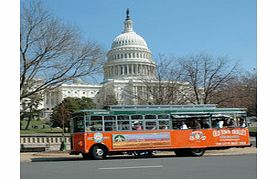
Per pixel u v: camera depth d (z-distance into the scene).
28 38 29.14
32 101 42.19
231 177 12.68
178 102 39.94
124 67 114.56
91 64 31.59
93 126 22.77
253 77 50.97
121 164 18.17
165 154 27.42
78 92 112.31
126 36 122.94
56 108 79.38
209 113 25.03
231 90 42.78
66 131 64.69
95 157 22.52
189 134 24.34
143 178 12.55
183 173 13.93
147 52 120.81
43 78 31.19
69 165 18.12
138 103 48.94
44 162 20.75
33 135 37.38
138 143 23.27
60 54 30.53
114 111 23.19
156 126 23.80
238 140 25.44
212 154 26.20
